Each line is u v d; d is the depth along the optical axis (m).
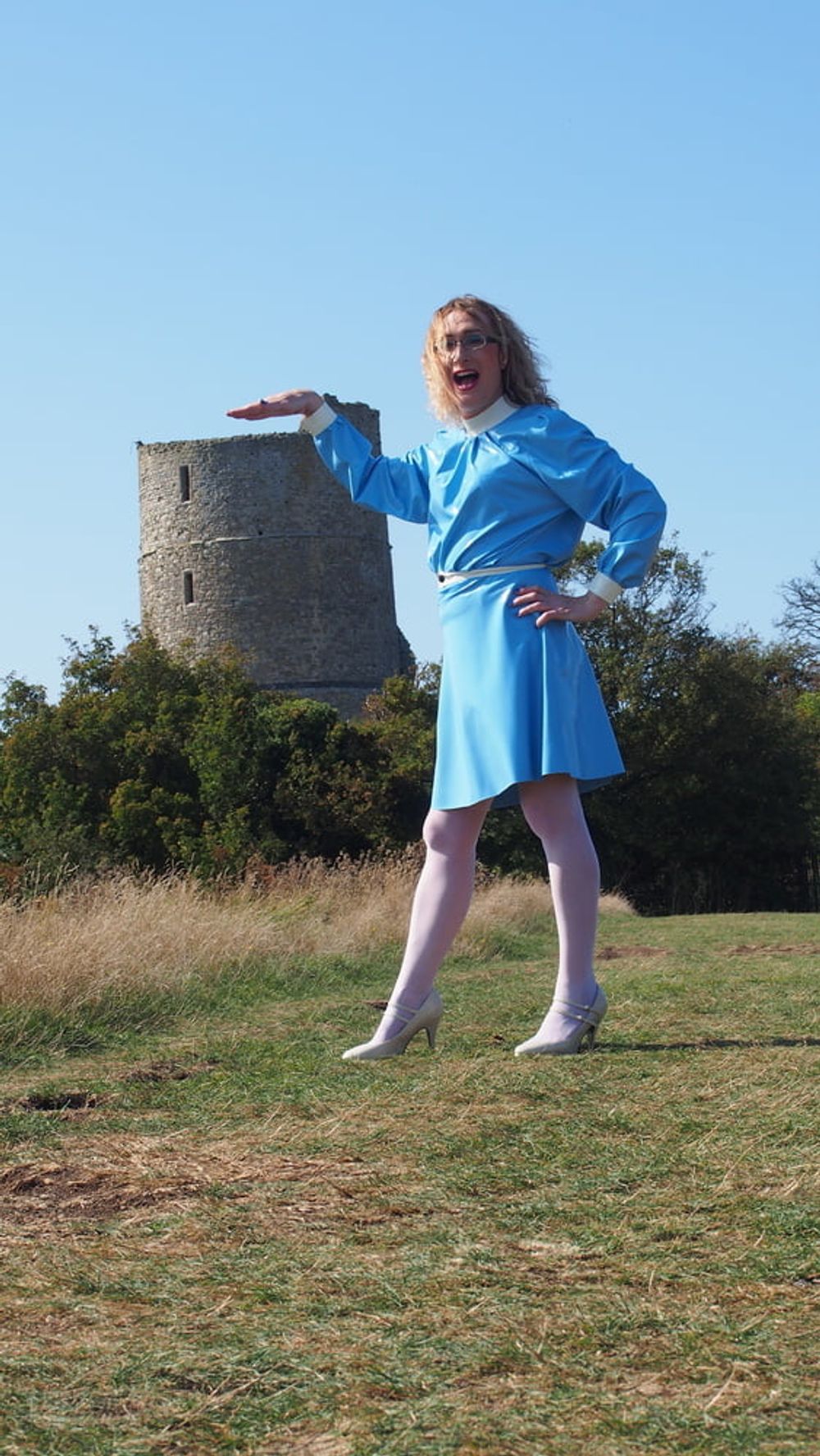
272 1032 7.37
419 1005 5.97
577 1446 2.19
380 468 6.29
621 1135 4.11
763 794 46.16
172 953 9.80
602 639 45.78
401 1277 2.93
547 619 5.86
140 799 40.75
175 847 39.16
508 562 5.96
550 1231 3.23
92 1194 3.73
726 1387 2.36
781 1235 3.12
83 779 43.06
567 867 5.91
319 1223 3.36
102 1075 5.86
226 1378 2.46
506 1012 7.64
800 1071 4.91
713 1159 3.77
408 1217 3.38
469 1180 3.68
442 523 6.10
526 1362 2.48
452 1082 4.98
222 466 63.41
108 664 48.09
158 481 64.56
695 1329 2.60
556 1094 4.70
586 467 5.90
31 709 46.69
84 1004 7.87
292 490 63.22
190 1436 2.26
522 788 6.01
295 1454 2.20
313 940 12.59
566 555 6.12
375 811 41.09
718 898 47.12
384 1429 2.26
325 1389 2.40
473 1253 3.07
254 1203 3.55
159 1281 2.98
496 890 20.50
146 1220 3.45
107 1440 2.26
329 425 6.33
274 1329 2.67
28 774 42.62
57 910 10.59
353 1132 4.25
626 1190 3.54
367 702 48.06
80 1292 2.92
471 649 5.98
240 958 10.52
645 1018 6.68
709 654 44.94
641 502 5.88
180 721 43.19
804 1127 4.06
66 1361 2.55
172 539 64.12
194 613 63.56
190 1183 3.76
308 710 42.47
